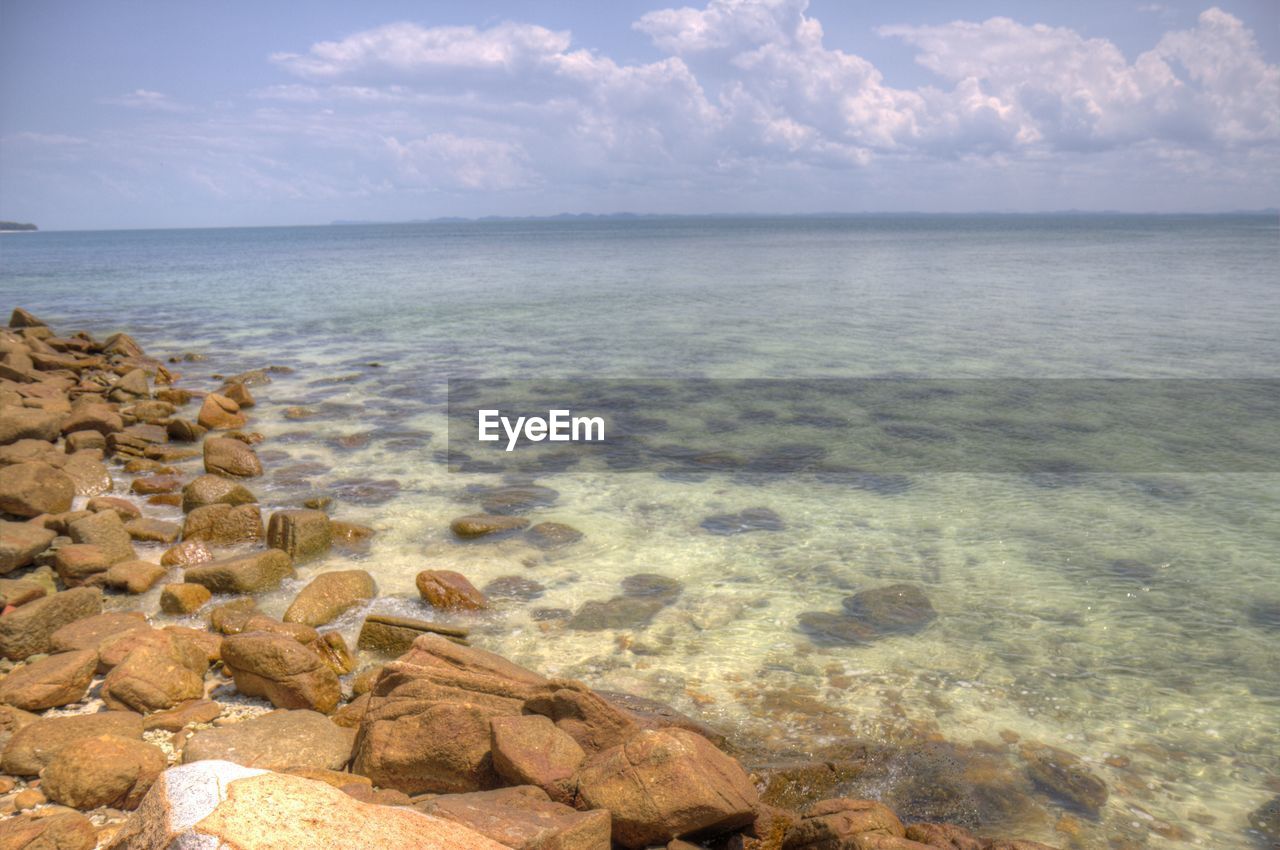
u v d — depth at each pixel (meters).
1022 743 7.80
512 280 61.12
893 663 9.16
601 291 51.56
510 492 14.78
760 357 28.14
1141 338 30.77
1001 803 6.98
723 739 7.55
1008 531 12.97
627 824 5.82
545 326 36.19
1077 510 13.88
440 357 28.91
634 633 9.79
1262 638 9.72
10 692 7.88
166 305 46.66
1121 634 9.84
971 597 10.75
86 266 87.06
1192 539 12.60
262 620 9.41
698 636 9.73
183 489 14.47
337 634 9.16
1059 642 9.63
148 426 18.72
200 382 24.75
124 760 6.52
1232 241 117.94
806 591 10.92
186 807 3.81
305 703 8.06
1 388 20.62
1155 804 7.00
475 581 11.18
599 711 6.85
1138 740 7.87
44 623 9.28
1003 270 65.06
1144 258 78.75
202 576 10.70
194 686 8.27
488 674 7.55
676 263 79.75
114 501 13.35
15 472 13.21
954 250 100.50
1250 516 13.50
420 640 7.98
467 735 6.80
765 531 13.01
